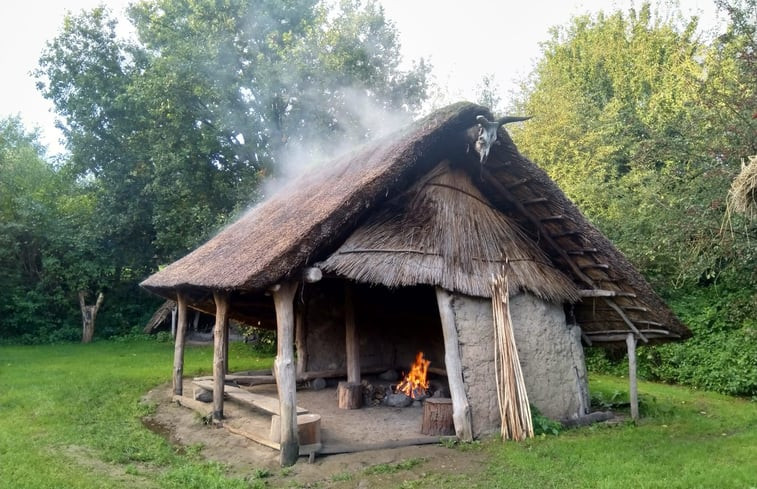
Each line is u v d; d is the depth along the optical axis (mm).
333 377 11219
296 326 11430
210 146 18000
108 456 6684
